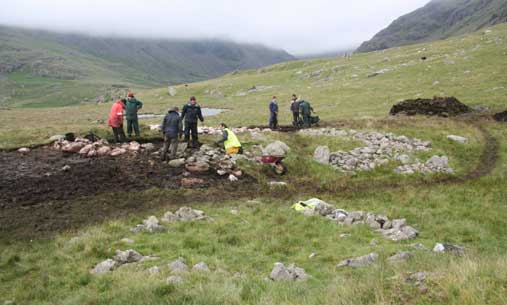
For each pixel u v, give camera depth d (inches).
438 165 904.9
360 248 417.4
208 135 993.5
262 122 1669.5
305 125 1192.2
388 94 2063.2
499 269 248.5
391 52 3909.9
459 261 295.1
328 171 862.5
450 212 582.9
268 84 3828.7
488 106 1401.3
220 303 259.6
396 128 1119.0
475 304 205.8
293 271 339.6
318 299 250.7
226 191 696.4
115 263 365.4
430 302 219.5
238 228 490.0
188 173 753.0
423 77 2330.2
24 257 386.6
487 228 503.5
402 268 294.2
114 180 682.2
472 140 1042.7
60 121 2279.8
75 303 286.4
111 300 283.9
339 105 1987.0
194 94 4084.6
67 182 650.8
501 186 729.6
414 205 636.1
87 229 467.2
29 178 652.7
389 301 223.8
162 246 418.0
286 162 870.4
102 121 2047.2
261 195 688.4
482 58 2422.5
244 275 327.6
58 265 366.0
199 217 530.3
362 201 664.4
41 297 308.3
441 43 3565.5
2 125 2060.8
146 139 924.6
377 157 932.6
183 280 308.8
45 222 495.5
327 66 3912.4
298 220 526.9
